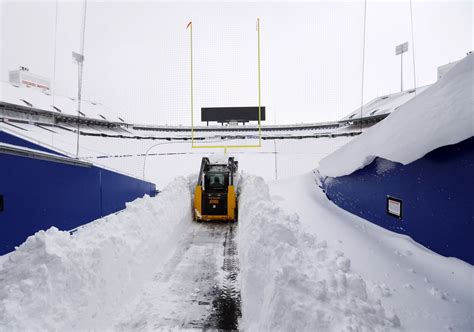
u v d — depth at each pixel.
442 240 3.27
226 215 7.51
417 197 3.70
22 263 2.63
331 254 3.25
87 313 2.80
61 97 44.69
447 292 2.68
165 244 5.14
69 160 6.31
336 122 50.81
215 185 8.33
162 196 6.30
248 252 3.62
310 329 2.13
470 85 2.80
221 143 44.69
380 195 4.61
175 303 3.44
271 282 2.71
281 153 38.22
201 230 6.80
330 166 6.98
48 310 2.43
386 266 3.29
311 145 41.59
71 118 40.00
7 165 4.57
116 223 4.17
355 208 5.50
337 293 2.41
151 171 29.03
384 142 4.18
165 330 2.94
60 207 5.97
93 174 7.48
